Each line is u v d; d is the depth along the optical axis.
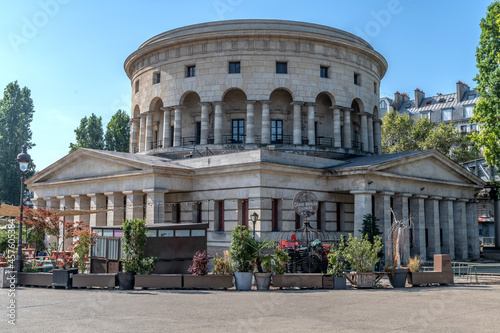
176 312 17.62
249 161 40.06
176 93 55.00
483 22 48.16
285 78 53.41
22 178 29.84
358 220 41.19
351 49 57.03
